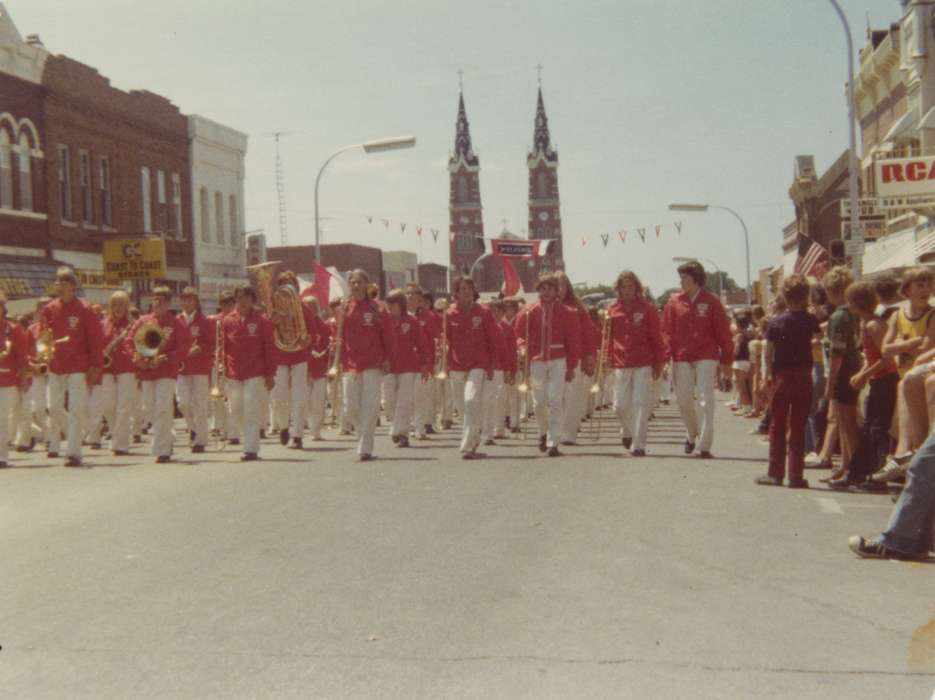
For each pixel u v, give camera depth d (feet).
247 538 31.24
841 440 41.83
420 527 32.63
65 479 46.29
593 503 36.96
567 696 17.92
